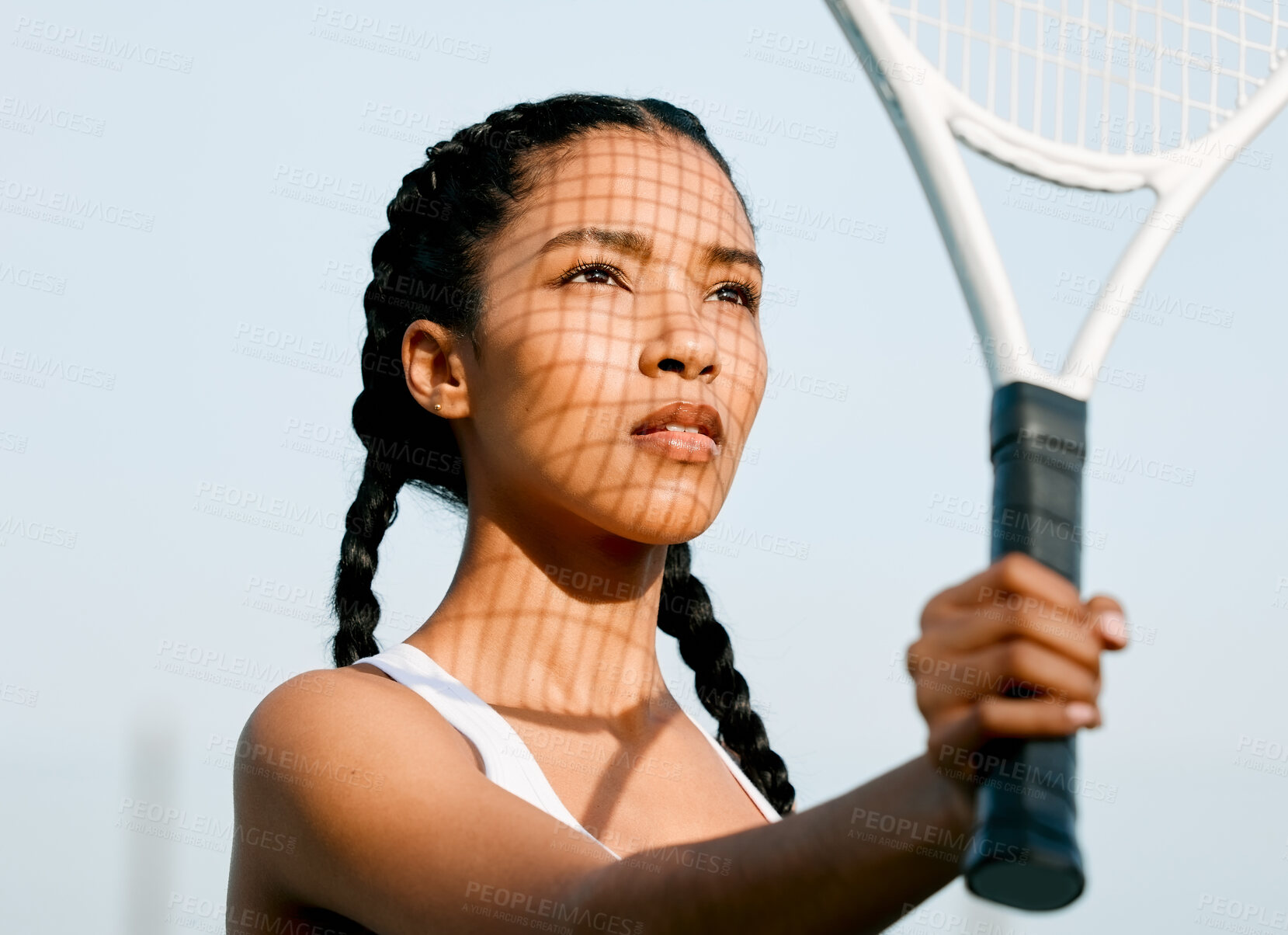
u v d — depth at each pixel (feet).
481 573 7.18
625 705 7.29
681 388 6.74
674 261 6.97
